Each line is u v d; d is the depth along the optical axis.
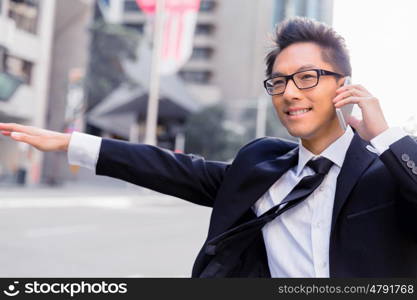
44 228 9.43
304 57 1.16
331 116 1.17
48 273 5.30
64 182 29.88
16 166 22.64
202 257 1.25
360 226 1.05
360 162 1.10
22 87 23.02
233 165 1.27
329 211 1.14
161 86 39.09
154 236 9.18
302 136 1.17
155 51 21.84
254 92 56.03
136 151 1.29
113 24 27.12
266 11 55.25
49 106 30.88
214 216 1.24
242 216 1.23
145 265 6.09
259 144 1.30
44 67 24.25
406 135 1.03
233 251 1.20
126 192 25.05
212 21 57.44
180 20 24.75
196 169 1.33
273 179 1.20
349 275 1.04
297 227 1.18
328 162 1.15
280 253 1.19
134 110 43.44
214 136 39.56
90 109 30.92
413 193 0.99
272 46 1.23
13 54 22.33
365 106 1.06
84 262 6.09
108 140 1.30
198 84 56.25
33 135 1.26
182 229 10.63
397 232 1.04
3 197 15.92
